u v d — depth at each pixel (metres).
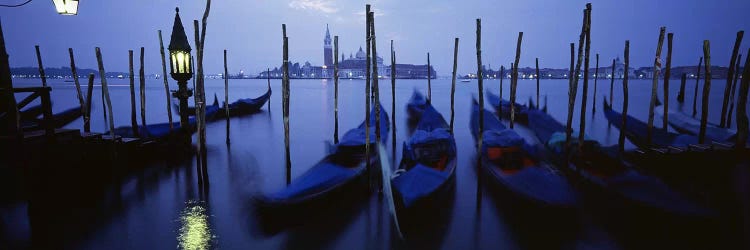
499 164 9.60
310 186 7.83
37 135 8.50
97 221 7.68
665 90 13.47
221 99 47.72
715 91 59.19
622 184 7.93
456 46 15.27
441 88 86.50
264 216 7.15
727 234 6.98
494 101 27.75
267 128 21.23
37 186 8.45
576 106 35.25
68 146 9.37
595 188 8.52
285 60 9.73
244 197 9.13
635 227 7.37
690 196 7.55
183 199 8.97
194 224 7.65
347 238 7.14
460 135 18.83
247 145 15.99
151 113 30.16
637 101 40.72
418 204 7.31
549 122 15.03
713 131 13.42
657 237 7.00
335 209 8.36
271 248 6.80
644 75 173.75
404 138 17.33
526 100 43.28
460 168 11.99
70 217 7.81
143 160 11.93
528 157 9.71
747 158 8.84
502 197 9.00
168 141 12.98
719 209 7.59
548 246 6.79
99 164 10.25
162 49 13.21
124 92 58.22
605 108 19.27
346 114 29.44
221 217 8.00
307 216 7.67
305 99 46.97
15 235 6.96
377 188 9.70
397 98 49.50
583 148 9.78
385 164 8.94
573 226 7.46
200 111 9.51
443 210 8.33
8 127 8.12
